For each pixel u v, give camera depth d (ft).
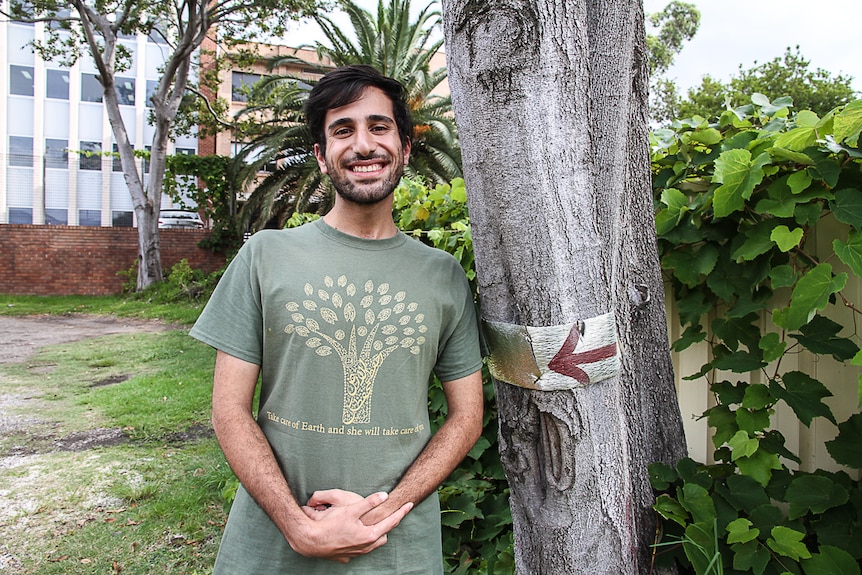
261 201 50.98
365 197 4.52
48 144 66.59
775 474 5.51
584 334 4.16
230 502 9.97
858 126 4.97
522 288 4.16
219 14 51.24
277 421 4.36
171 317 39.86
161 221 60.44
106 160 68.28
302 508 4.14
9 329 35.17
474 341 4.85
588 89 4.15
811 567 4.85
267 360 4.45
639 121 5.25
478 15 3.89
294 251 4.51
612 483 4.43
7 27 64.85
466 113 4.10
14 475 12.69
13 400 18.92
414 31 50.34
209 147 69.97
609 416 4.37
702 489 4.98
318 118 4.71
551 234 4.02
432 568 4.41
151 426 16.02
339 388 4.31
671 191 6.10
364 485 4.27
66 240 55.26
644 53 5.24
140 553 9.56
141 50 69.67
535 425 4.35
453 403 4.79
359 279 4.46
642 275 5.33
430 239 8.94
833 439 5.92
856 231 5.19
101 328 35.78
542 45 3.84
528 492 4.50
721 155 5.54
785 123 6.22
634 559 4.75
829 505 5.06
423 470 4.38
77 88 67.46
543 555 4.49
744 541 4.91
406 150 4.94
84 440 15.03
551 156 3.95
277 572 4.22
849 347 5.25
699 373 6.14
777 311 5.39
